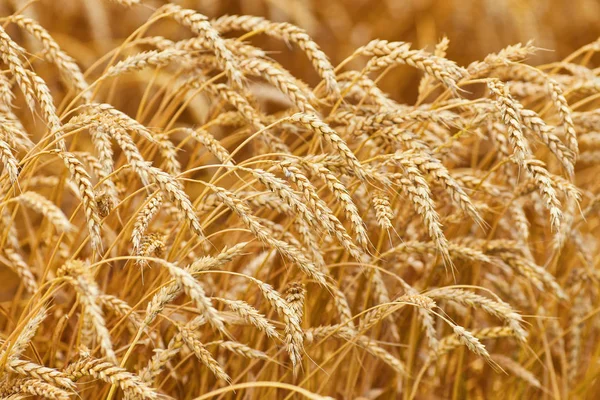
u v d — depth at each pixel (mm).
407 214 1915
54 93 2547
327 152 1940
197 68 1926
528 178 1874
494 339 2072
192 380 1892
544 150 2084
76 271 1619
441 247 1680
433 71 1761
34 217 2389
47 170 2309
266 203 1810
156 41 1882
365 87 1843
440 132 1936
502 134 1847
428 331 1845
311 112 1767
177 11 1791
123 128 1668
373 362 1986
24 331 1667
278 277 1943
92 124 1667
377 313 1810
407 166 1692
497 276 2068
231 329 1901
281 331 1883
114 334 1859
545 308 2090
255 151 1990
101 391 1809
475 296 1786
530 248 2059
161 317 1798
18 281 2311
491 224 2061
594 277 2035
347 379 2008
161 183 1621
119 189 1859
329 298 1925
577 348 2051
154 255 1773
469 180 1863
